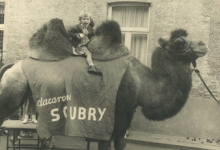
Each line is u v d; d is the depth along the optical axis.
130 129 11.08
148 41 11.13
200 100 10.48
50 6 11.85
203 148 9.26
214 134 10.34
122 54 6.14
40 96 5.85
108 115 5.82
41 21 11.95
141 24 11.41
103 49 6.11
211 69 10.45
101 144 6.03
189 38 6.04
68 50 6.14
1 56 11.81
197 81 10.52
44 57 6.07
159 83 6.15
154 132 10.86
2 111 6.05
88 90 5.84
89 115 5.82
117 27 6.22
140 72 6.27
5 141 9.12
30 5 12.02
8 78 5.96
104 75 5.91
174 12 10.79
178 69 6.06
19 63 6.18
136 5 11.26
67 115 5.80
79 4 11.61
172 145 9.51
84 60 6.07
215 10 10.41
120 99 5.92
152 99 6.12
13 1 12.14
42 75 5.90
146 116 6.36
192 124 10.52
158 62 6.19
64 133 5.85
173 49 6.02
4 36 12.26
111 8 11.54
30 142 8.39
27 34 12.06
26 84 5.96
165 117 6.25
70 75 5.90
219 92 10.41
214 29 10.43
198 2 10.52
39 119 5.83
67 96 5.82
